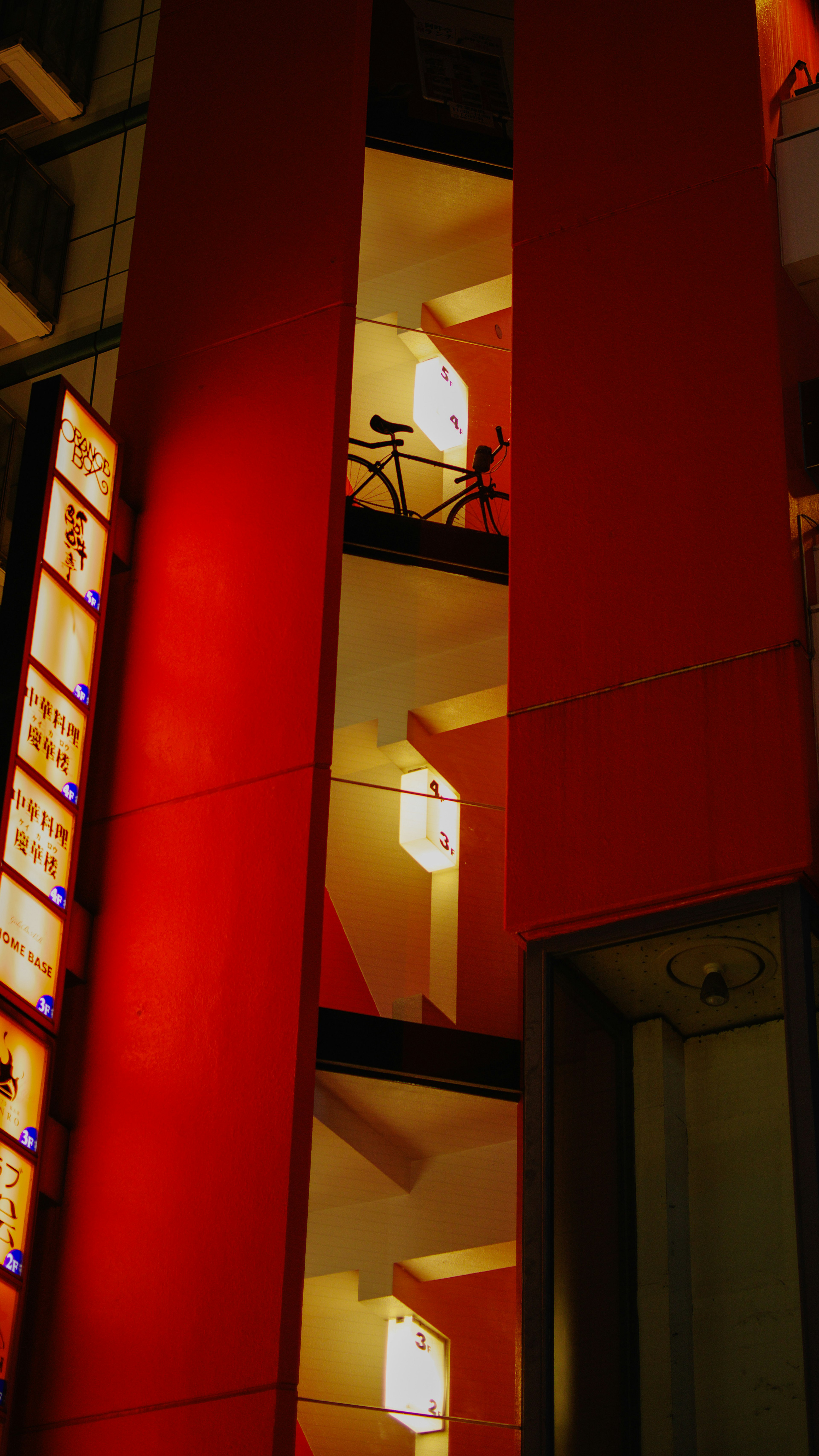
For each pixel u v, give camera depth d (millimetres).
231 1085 11867
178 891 12867
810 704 11516
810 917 11008
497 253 15766
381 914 12609
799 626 11695
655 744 11797
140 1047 12438
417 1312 11281
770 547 12000
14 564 13148
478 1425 10945
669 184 13992
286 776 12789
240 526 14133
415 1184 11781
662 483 12711
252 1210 11312
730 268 13281
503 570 14117
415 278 15531
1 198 17734
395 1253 11492
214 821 12961
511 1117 12039
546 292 14133
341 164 15445
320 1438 10734
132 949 12844
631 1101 11055
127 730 13789
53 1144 12164
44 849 12492
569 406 13477
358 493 14516
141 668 14008
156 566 14414
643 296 13602
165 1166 11859
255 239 15555
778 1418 9812
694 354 13094
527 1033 11531
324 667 13047
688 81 14398
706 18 14602
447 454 14891
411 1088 12016
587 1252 10734
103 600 13711
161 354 15492
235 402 14773
